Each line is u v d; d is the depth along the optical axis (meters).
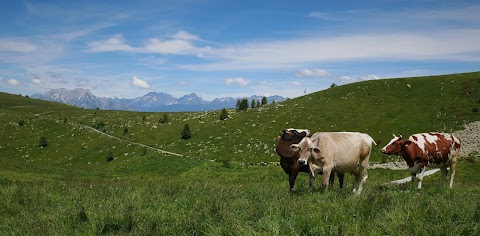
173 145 103.25
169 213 8.99
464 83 107.19
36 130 137.12
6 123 140.62
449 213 8.02
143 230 7.28
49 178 41.31
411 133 87.50
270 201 10.12
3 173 39.97
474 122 84.25
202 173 60.88
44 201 11.90
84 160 106.56
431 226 6.87
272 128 102.06
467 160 50.31
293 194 12.96
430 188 15.05
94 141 121.62
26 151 118.94
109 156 102.44
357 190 15.06
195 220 7.69
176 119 138.25
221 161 80.25
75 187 16.66
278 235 6.71
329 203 9.27
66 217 8.69
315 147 13.34
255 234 6.66
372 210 8.20
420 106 99.88
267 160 83.00
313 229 6.88
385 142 85.31
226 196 12.02
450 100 99.00
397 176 38.16
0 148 121.62
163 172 78.56
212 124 116.69
